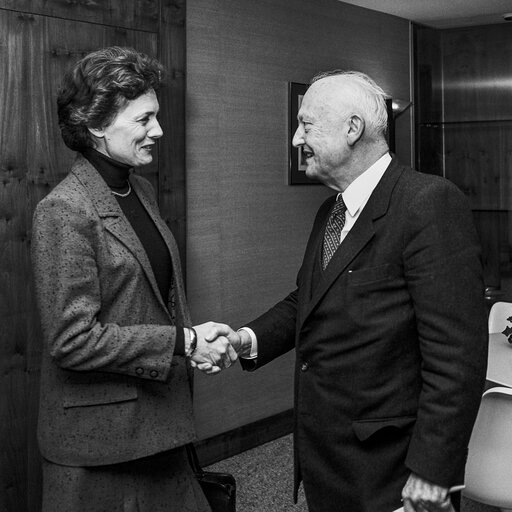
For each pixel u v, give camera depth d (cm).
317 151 183
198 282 398
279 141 450
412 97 576
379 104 184
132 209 205
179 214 372
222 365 204
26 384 299
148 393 197
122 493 197
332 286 181
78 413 191
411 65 572
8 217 291
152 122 202
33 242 188
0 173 288
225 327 204
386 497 177
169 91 360
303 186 470
